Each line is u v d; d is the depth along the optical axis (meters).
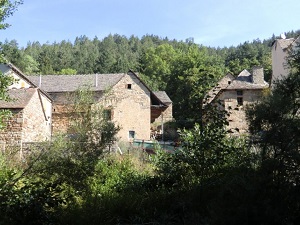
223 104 9.22
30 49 110.19
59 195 7.74
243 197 6.15
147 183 11.01
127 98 36.31
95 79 37.41
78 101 15.15
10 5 11.62
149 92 37.22
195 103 9.93
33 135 22.78
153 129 41.41
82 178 8.91
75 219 7.70
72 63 95.94
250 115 7.19
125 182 11.26
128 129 35.72
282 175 6.32
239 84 33.91
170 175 10.51
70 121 14.52
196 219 7.80
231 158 9.24
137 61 94.38
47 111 30.64
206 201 8.49
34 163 9.00
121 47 131.12
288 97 7.09
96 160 11.40
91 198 9.06
